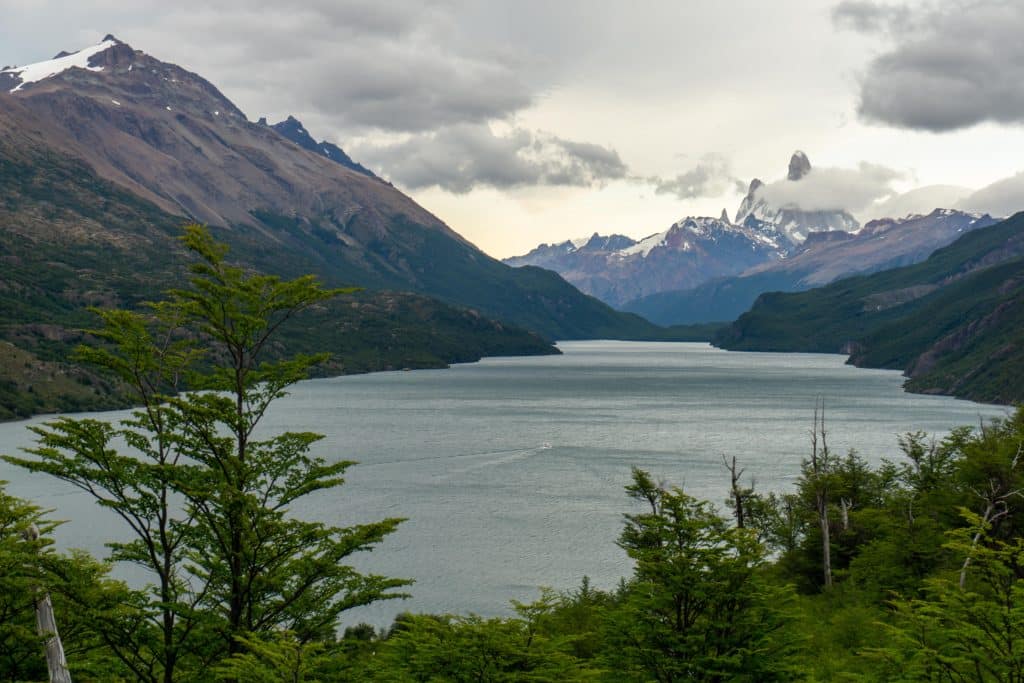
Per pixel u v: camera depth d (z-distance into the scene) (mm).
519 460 164375
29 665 30688
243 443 33844
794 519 84625
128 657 31828
